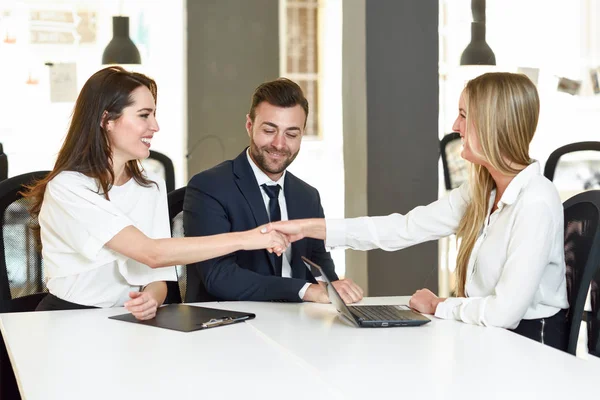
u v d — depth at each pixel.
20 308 2.19
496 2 6.31
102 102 2.06
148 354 1.47
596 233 1.81
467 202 2.11
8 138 5.80
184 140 5.51
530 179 1.84
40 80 5.85
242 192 2.37
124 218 2.00
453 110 6.15
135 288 2.15
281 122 2.33
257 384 1.25
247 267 2.35
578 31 6.33
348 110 3.83
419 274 3.74
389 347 1.52
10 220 2.20
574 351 1.85
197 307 1.98
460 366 1.36
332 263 2.55
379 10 3.60
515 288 1.74
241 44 5.45
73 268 2.04
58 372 1.33
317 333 1.66
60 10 5.86
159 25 6.08
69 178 2.04
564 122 6.32
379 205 3.66
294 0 6.99
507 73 1.87
